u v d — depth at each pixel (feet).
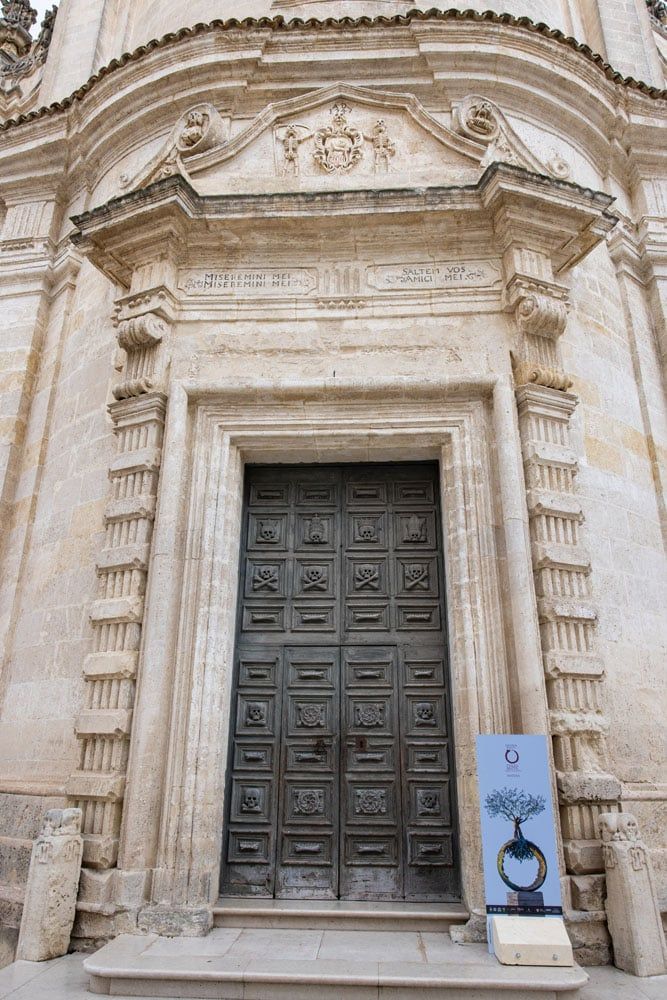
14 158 41.24
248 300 28.78
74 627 28.17
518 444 26.13
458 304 28.35
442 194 28.14
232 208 28.43
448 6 38.40
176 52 35.17
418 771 24.67
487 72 34.65
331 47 34.94
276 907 22.38
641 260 37.24
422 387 26.81
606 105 37.04
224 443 26.91
